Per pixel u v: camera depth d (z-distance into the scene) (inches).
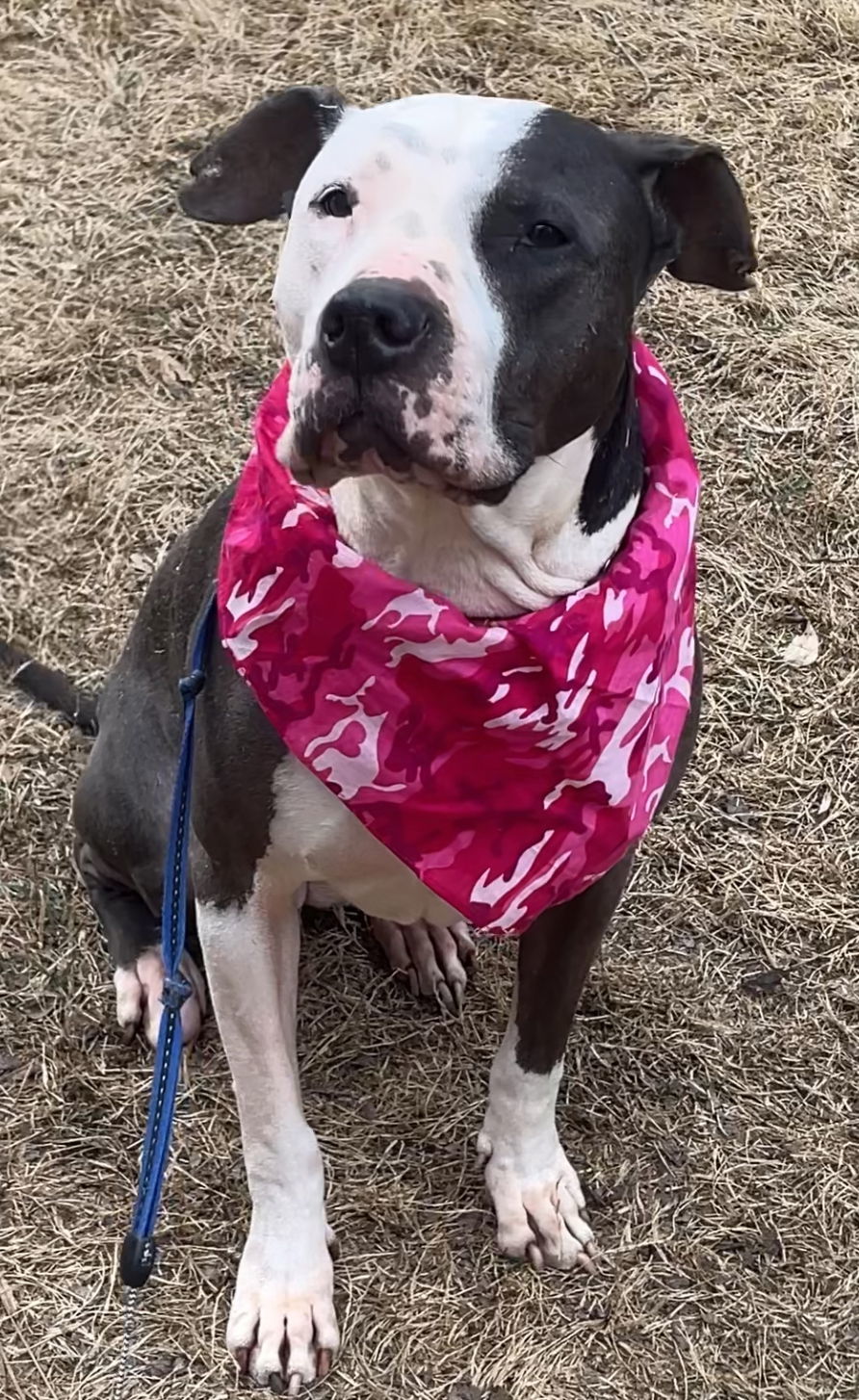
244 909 35.0
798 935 47.0
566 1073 44.0
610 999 45.3
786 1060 44.4
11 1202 40.9
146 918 45.2
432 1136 42.7
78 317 62.4
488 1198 41.3
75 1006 44.7
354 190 28.9
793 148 69.4
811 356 61.3
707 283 35.1
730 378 60.6
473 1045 44.7
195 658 34.9
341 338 26.8
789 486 57.6
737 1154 42.6
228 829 34.4
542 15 74.9
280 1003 36.3
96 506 56.5
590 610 32.5
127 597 54.3
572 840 34.4
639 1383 38.6
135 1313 39.2
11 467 57.6
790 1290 40.3
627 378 32.7
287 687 32.4
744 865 48.3
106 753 42.6
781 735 51.3
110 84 71.7
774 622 54.0
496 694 32.0
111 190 67.2
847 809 49.7
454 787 33.2
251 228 65.3
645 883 47.9
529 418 29.2
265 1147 37.3
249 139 34.6
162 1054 34.8
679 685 36.2
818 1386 38.7
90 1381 38.2
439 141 28.5
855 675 52.7
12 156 68.7
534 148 28.8
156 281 63.4
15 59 73.1
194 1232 40.6
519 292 28.6
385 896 37.5
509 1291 39.9
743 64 73.2
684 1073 44.1
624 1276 40.3
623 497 33.6
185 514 56.5
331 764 32.5
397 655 31.8
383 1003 45.4
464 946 45.8
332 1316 38.3
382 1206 41.3
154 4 75.1
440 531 31.4
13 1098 42.8
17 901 46.7
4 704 50.9
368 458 28.0
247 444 58.4
